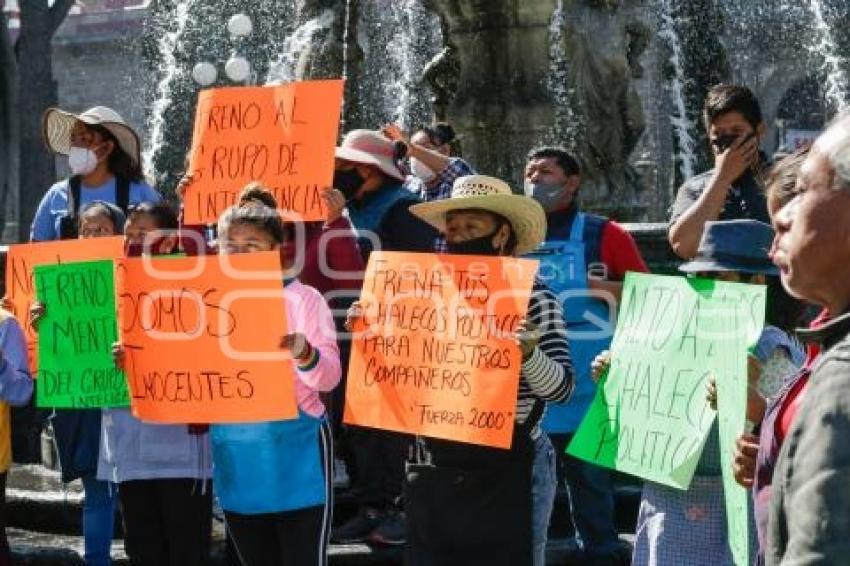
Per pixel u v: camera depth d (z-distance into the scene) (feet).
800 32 151.12
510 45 47.55
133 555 29.43
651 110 67.56
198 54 106.83
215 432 26.13
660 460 22.52
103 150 34.86
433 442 24.06
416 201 33.01
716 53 61.93
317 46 55.47
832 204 13.05
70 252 29.30
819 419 12.19
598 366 23.71
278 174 28.17
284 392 25.03
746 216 27.40
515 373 23.11
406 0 67.67
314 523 25.76
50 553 32.96
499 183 25.44
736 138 26.61
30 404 42.96
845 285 13.28
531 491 23.68
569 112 47.55
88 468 31.30
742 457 18.69
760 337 21.17
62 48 201.16
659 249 35.94
